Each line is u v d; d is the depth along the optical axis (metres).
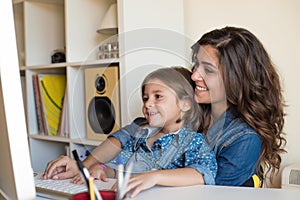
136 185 0.84
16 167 0.59
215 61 1.24
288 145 1.88
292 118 1.87
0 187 0.72
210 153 1.11
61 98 2.33
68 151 2.11
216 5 2.06
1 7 0.54
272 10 1.90
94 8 2.19
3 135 0.61
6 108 0.56
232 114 1.25
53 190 0.90
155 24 1.93
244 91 1.28
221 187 0.88
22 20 2.55
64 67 2.21
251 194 0.81
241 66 1.28
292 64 1.85
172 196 0.81
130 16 1.81
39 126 2.37
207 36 1.34
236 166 1.14
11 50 0.56
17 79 0.56
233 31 1.36
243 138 1.19
